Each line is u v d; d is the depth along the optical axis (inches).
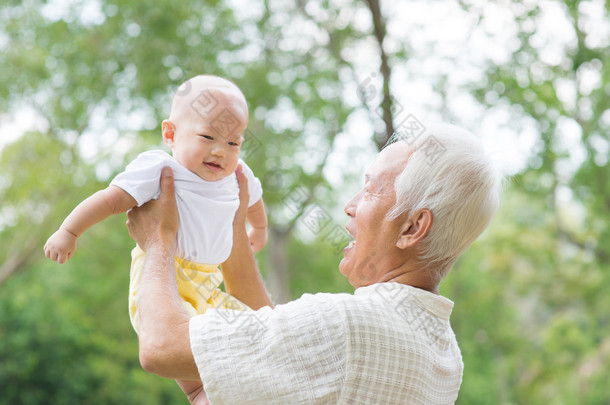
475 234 68.1
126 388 682.8
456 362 70.2
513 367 810.2
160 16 429.7
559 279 638.5
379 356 61.3
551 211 555.8
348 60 438.9
